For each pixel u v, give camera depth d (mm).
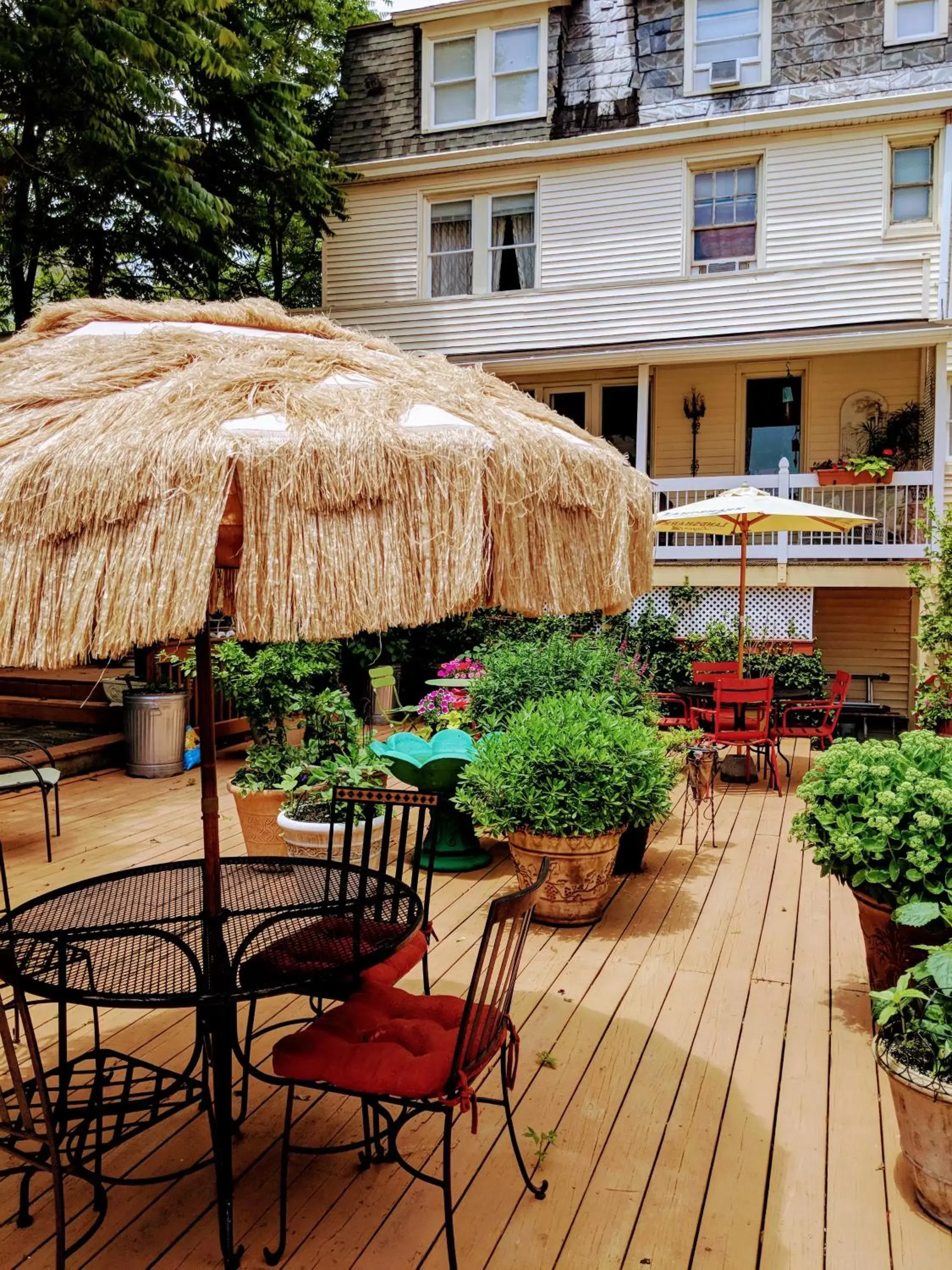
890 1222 2518
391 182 13742
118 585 1720
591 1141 2863
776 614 11188
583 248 12945
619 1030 3584
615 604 2404
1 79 10266
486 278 13516
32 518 1775
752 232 12414
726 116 12086
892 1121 2996
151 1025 3611
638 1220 2512
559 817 4422
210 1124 2621
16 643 1746
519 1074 3254
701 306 12398
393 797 3266
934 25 11570
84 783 7996
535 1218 2508
